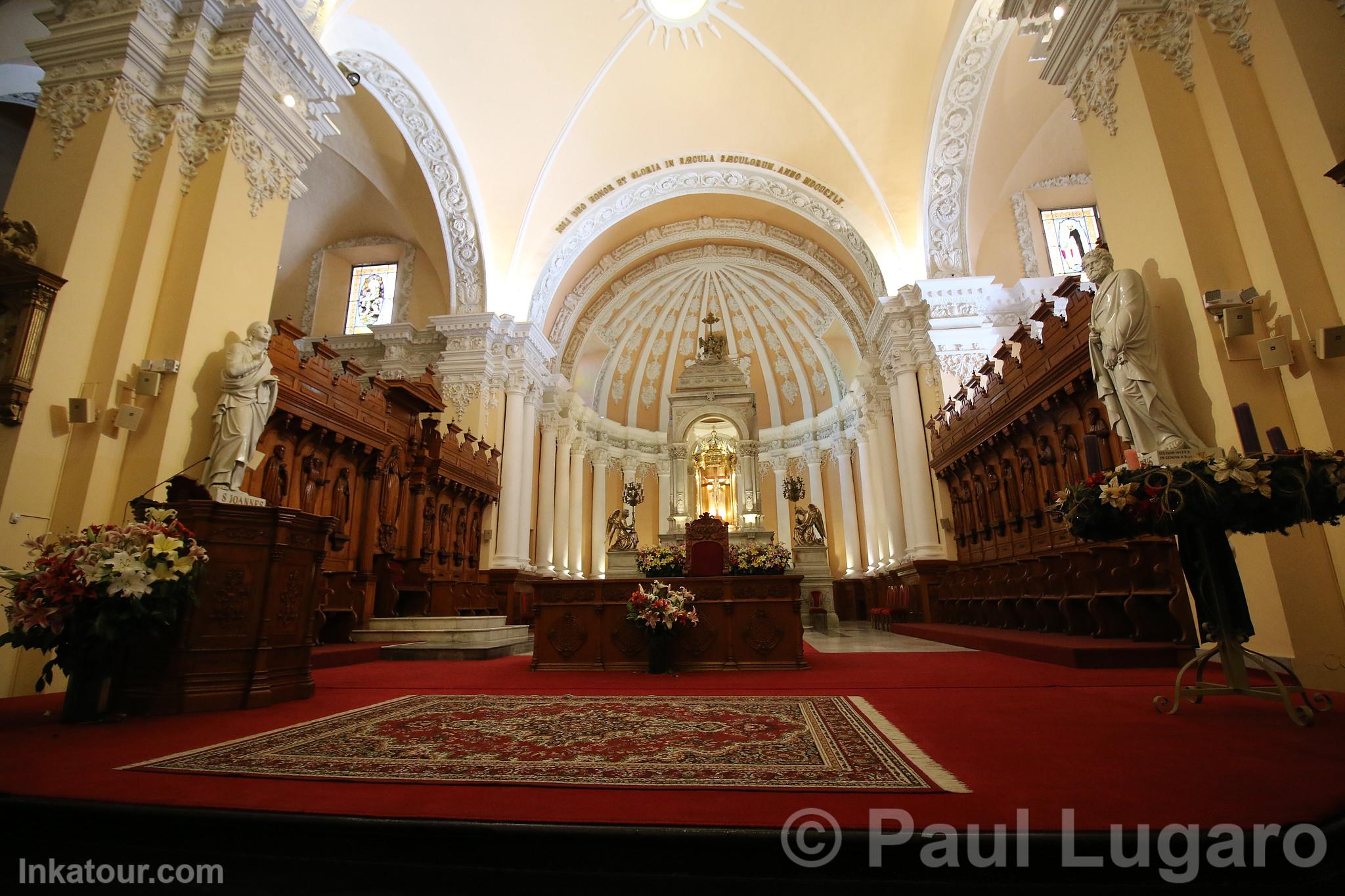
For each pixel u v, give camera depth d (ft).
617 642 22.58
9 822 7.79
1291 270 14.94
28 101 31.63
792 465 73.15
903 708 13.69
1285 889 6.07
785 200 51.24
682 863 6.66
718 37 42.86
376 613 33.24
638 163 49.98
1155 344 15.96
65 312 17.58
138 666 13.97
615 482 71.87
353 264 55.67
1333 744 9.37
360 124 44.21
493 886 6.70
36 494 16.62
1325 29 15.40
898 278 46.16
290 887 6.89
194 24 20.76
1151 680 16.01
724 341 63.93
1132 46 17.70
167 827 7.47
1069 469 26.45
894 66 41.55
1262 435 14.69
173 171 20.01
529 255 49.80
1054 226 45.62
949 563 40.57
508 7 38.93
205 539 14.75
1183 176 16.53
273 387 20.02
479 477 44.47
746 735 11.39
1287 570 14.26
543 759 9.77
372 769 9.20
